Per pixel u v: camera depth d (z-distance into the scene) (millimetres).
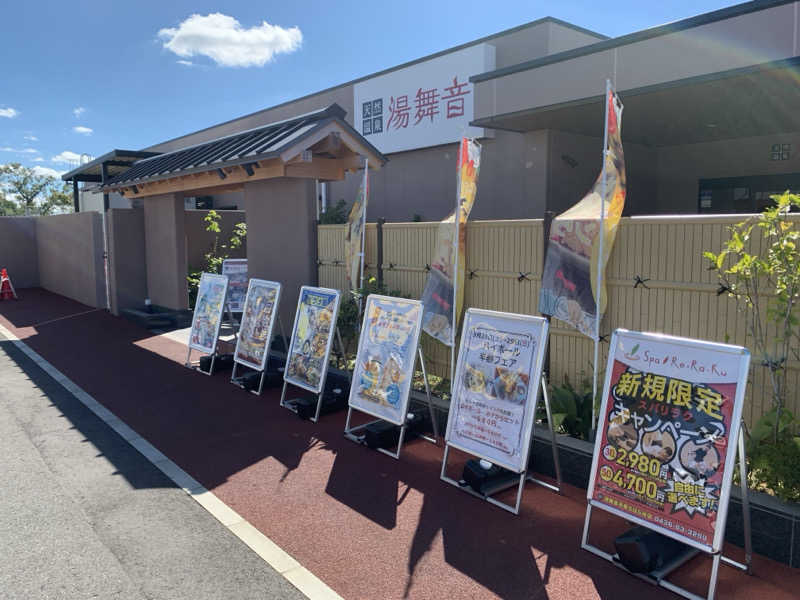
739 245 4680
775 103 10492
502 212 15289
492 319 5543
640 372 4395
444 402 6949
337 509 5121
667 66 9305
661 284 5645
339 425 7270
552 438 5324
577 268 6133
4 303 18312
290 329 10625
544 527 4816
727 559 4145
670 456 4125
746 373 3893
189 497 5355
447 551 4465
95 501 5266
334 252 9875
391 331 6531
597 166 14906
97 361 10648
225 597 3914
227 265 12492
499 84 12008
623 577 4133
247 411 7809
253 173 10250
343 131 9680
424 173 17547
